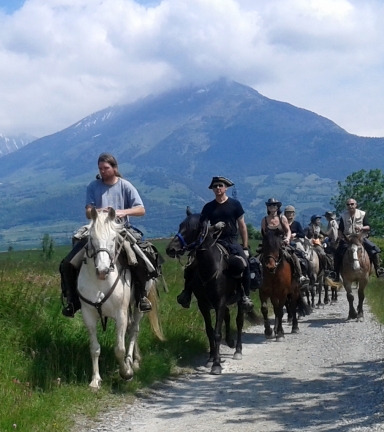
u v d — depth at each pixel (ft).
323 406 25.22
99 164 29.63
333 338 42.86
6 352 27.43
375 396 26.20
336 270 53.93
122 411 25.02
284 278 42.37
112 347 31.42
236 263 33.58
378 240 118.52
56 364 27.81
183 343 35.81
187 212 34.40
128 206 30.19
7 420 21.49
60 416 23.31
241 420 23.65
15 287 34.65
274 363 34.42
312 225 69.56
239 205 35.45
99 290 27.14
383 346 38.32
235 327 45.83
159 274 31.37
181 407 25.70
